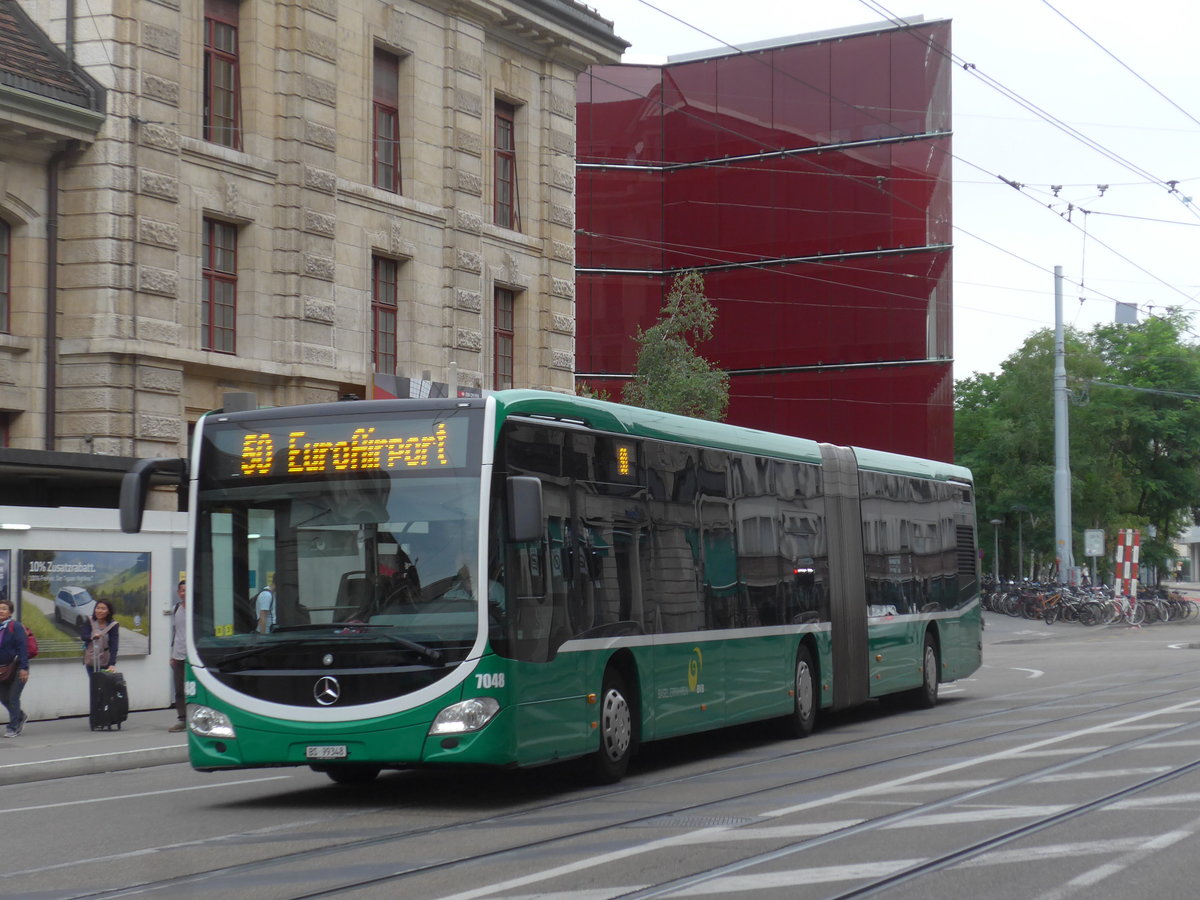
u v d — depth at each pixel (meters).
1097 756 14.61
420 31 31.20
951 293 49.78
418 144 31.09
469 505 11.99
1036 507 66.31
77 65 25.19
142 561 22.72
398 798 12.95
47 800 13.95
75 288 25.05
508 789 13.44
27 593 21.17
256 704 12.04
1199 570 145.38
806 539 18.41
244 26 27.69
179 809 12.70
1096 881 8.52
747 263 51.59
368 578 12.05
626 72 52.44
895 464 21.56
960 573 23.67
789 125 51.28
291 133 28.00
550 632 12.58
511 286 33.66
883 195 50.16
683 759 15.91
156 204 25.59
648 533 14.48
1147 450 69.19
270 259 27.78
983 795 12.00
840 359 50.53
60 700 21.58
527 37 34.03
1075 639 44.62
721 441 16.36
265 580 12.27
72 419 24.92
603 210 52.00
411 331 30.78
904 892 8.23
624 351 51.81
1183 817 10.84
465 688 11.73
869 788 12.57
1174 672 28.08
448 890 8.38
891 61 50.16
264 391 27.66
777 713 17.17
